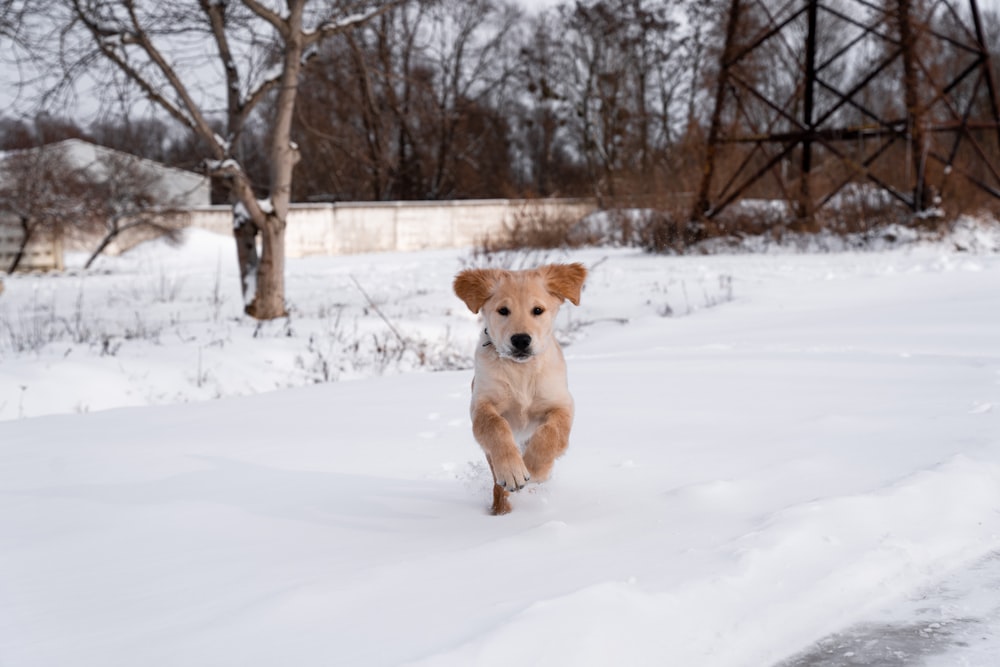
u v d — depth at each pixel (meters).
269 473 5.30
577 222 30.80
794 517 3.85
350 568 3.62
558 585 3.29
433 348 13.02
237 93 15.66
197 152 20.09
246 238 15.83
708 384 7.44
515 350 4.40
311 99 18.70
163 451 5.97
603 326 13.90
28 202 33.06
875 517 3.95
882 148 22.69
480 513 4.45
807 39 23.66
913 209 22.22
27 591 3.56
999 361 7.51
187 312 17.41
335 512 4.52
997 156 27.84
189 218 37.78
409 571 3.51
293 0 14.88
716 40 44.22
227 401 8.23
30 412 9.35
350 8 15.80
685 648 2.95
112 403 9.95
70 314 17.16
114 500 4.80
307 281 22.88
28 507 4.71
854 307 12.66
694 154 25.55
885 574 3.53
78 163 34.88
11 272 33.62
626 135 51.53
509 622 2.87
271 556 3.88
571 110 53.72
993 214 23.59
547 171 54.03
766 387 7.15
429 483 5.03
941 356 8.05
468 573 3.47
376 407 7.37
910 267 17.25
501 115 52.62
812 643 3.11
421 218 39.81
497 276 4.77
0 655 2.96
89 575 3.72
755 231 24.44
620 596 3.08
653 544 3.73
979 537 3.91
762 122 39.66
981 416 5.56
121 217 35.19
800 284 15.66
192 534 4.21
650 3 49.69
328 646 2.86
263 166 21.69
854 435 5.36
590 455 5.34
